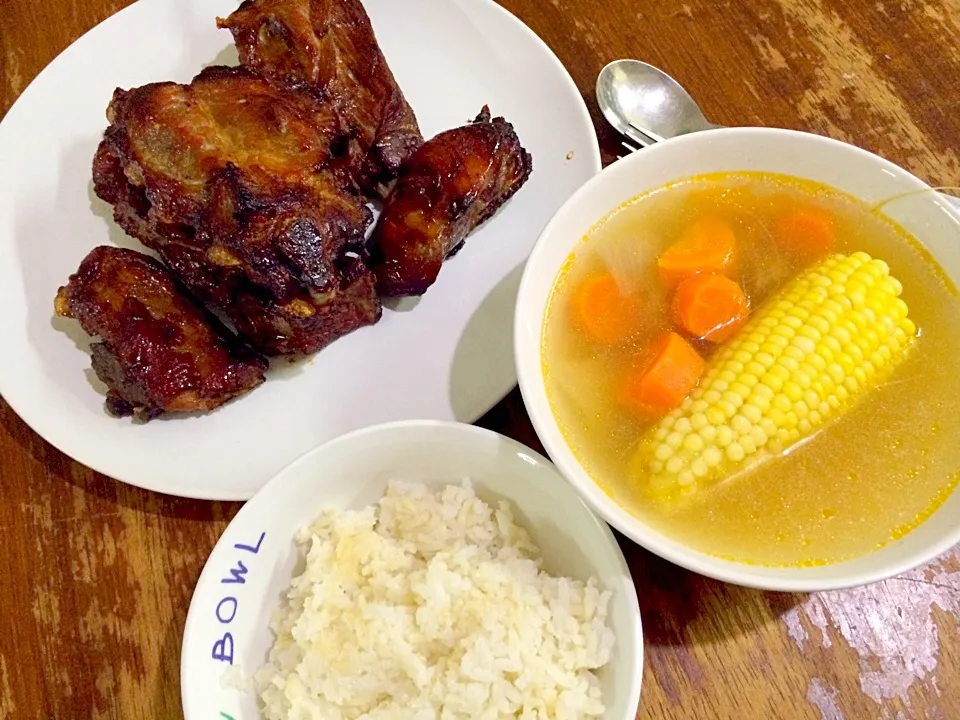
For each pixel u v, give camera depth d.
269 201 0.34
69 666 0.34
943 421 0.30
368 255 0.39
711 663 0.33
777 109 0.43
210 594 0.31
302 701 0.30
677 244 0.34
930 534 0.28
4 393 0.36
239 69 0.38
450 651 0.31
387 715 0.30
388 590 0.32
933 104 0.43
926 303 0.32
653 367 0.31
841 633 0.33
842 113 0.43
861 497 0.30
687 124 0.42
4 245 0.39
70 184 0.41
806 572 0.28
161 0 0.43
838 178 0.33
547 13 0.46
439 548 0.33
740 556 0.29
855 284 0.32
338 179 0.37
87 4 0.46
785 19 0.45
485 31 0.43
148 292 0.36
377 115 0.40
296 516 0.33
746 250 0.34
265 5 0.39
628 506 0.30
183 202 0.34
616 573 0.30
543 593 0.32
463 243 0.40
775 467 0.30
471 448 0.33
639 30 0.45
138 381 0.35
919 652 0.33
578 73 0.45
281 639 0.32
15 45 0.45
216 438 0.37
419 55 0.44
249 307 0.37
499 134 0.39
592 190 0.32
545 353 0.32
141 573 0.35
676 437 0.30
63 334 0.38
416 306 0.39
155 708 0.33
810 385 0.30
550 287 0.32
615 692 0.30
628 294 0.33
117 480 0.37
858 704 0.32
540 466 0.32
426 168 0.38
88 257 0.37
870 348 0.31
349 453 0.33
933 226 0.32
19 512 0.36
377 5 0.44
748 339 0.32
